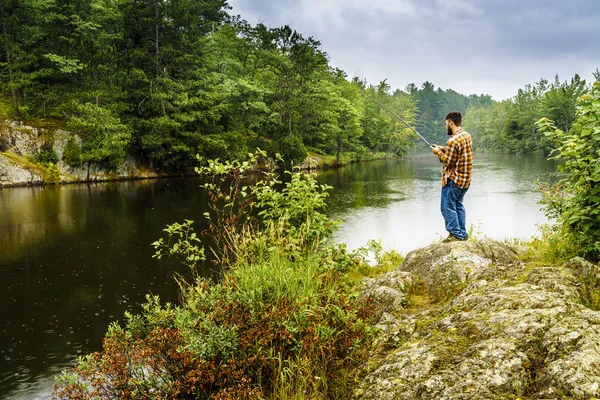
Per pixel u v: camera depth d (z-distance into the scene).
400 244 13.06
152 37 34.69
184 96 33.84
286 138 41.12
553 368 2.06
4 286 9.45
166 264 10.89
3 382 5.72
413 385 2.37
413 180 32.34
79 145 31.56
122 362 3.34
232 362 3.02
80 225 15.70
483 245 5.02
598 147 4.63
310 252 4.84
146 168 35.50
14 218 17.03
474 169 39.22
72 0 33.62
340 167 48.78
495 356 2.29
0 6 31.34
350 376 3.02
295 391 3.01
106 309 8.14
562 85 74.81
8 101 32.88
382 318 3.85
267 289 3.55
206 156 36.84
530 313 2.59
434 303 4.22
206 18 49.53
